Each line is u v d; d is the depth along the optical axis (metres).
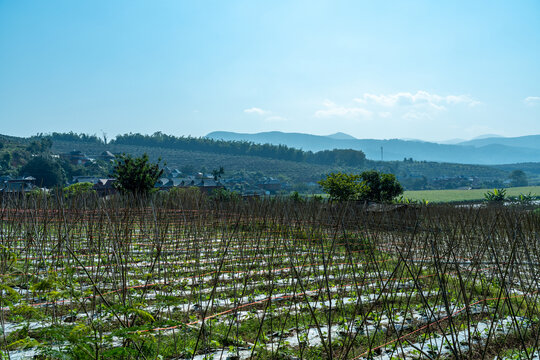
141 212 14.24
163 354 6.13
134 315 5.07
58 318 7.02
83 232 13.73
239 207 14.73
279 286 10.62
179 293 9.48
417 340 7.34
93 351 3.74
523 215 13.09
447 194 108.12
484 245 9.52
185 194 19.14
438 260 5.53
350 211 13.69
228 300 9.34
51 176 96.81
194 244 12.81
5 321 6.71
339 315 8.49
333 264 12.01
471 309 9.20
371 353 6.68
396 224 15.52
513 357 6.70
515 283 11.02
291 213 13.59
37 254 9.60
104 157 196.12
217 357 6.32
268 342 7.10
